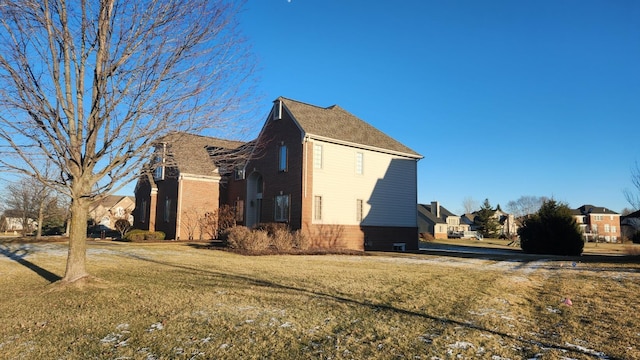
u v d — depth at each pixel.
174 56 9.51
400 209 28.05
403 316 7.11
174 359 5.08
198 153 11.54
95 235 40.72
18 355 5.27
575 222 25.02
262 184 27.56
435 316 7.15
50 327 6.50
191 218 29.48
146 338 5.89
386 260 17.41
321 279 11.12
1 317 7.15
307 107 26.97
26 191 32.72
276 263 15.08
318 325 6.51
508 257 20.58
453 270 13.85
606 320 7.00
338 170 25.06
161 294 8.92
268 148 26.55
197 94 9.86
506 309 7.78
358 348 5.43
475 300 8.55
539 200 97.88
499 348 5.44
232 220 28.50
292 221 23.81
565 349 5.43
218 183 30.94
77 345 5.63
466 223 91.56
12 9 8.21
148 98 9.52
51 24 8.82
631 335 6.09
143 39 9.26
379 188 27.00
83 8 9.00
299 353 5.25
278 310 7.49
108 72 9.08
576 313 7.53
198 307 7.72
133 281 10.59
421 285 10.36
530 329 6.42
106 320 6.87
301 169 23.59
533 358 5.09
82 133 9.49
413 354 5.20
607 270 14.14
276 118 26.27
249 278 11.24
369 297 8.75
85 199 10.00
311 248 22.23
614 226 80.75
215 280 10.85
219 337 5.90
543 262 17.42
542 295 9.30
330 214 24.38
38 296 8.80
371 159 26.80
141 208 35.59
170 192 30.83
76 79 9.40
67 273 9.94
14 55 8.46
